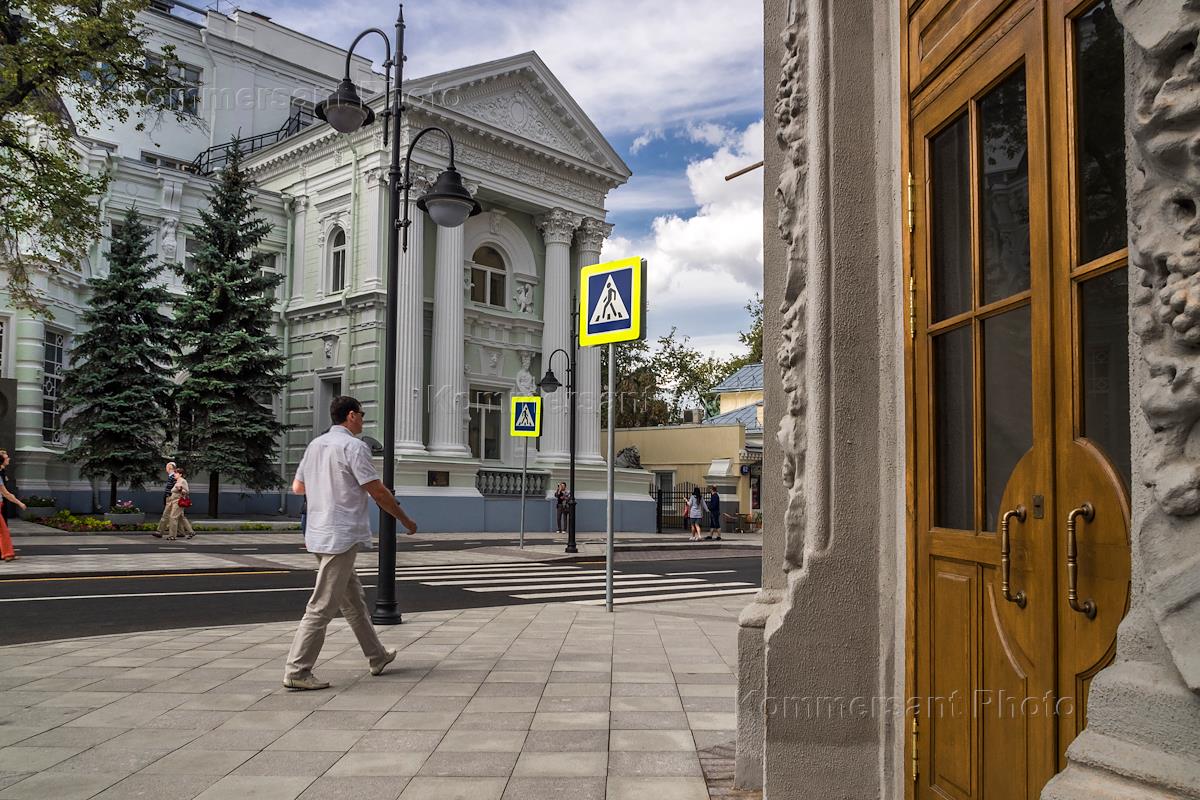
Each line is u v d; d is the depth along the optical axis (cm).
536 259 3750
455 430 3238
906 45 336
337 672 666
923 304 321
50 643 795
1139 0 161
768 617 393
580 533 3372
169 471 2395
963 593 284
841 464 351
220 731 498
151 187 3378
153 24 3844
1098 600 211
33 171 1973
